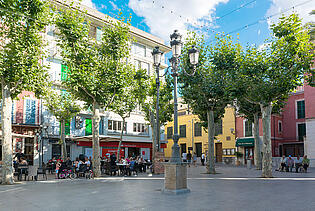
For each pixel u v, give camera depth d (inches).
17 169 602.9
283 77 561.9
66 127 1036.5
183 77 736.3
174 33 428.1
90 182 544.4
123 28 689.6
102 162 818.8
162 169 768.9
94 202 311.4
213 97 727.1
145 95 941.2
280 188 421.7
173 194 360.2
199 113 898.1
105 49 676.7
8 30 549.6
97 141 666.8
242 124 1470.2
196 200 316.5
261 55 602.5
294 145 1414.9
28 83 542.0
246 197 335.9
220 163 1546.5
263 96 586.2
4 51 528.7
